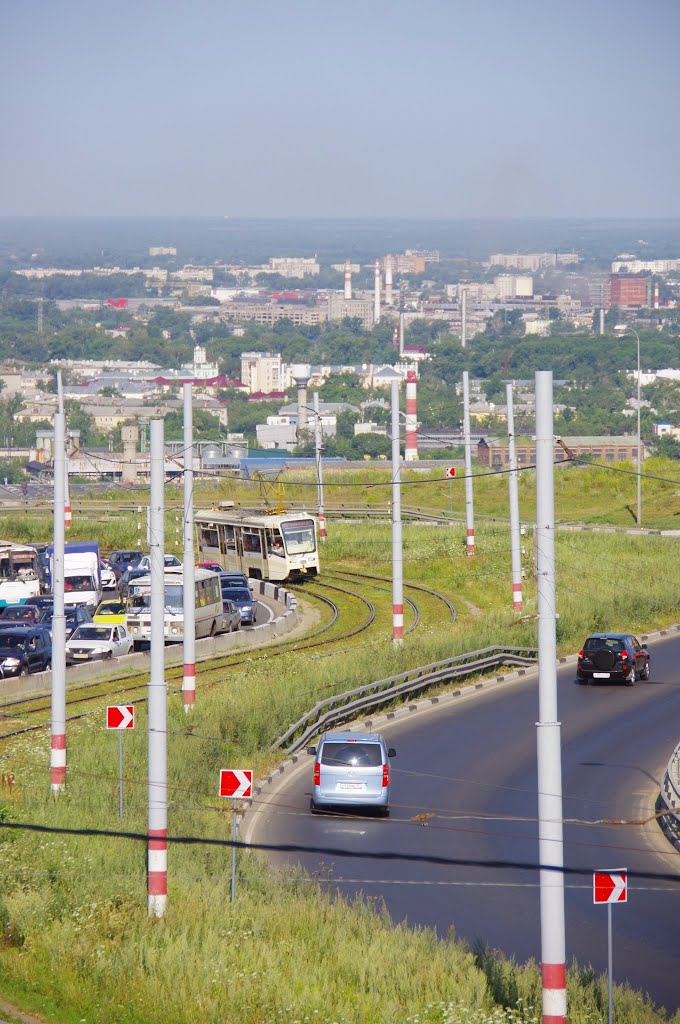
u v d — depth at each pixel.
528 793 87.38
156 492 63.81
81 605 158.75
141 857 69.69
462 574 186.00
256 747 97.81
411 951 54.81
